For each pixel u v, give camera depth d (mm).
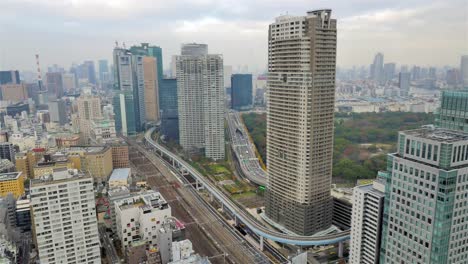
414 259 158000
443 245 146625
